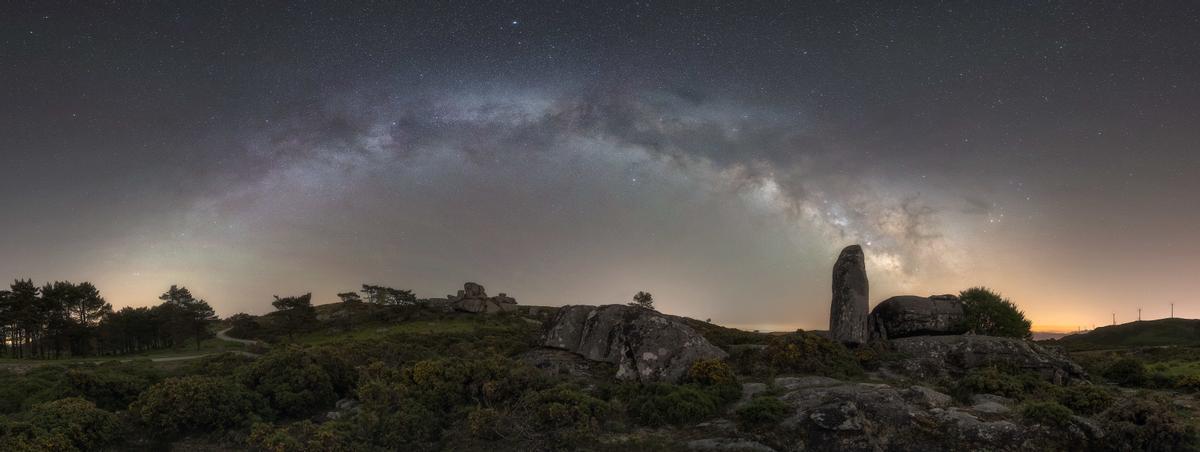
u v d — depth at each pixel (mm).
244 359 52438
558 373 37406
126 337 91188
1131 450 24797
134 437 31891
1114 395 30484
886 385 31984
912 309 43594
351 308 130750
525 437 28797
